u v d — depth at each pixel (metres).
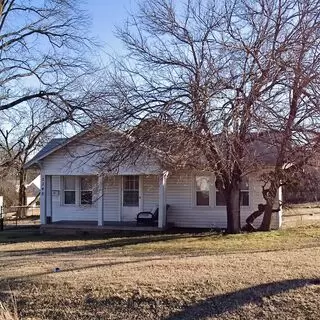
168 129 14.90
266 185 20.20
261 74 14.54
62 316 8.44
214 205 22.58
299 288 8.16
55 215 24.92
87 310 8.46
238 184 18.55
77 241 18.94
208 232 20.42
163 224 21.58
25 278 10.19
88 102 23.42
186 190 22.89
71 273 10.31
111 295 8.66
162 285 8.81
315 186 21.03
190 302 8.14
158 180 23.09
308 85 14.47
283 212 26.73
